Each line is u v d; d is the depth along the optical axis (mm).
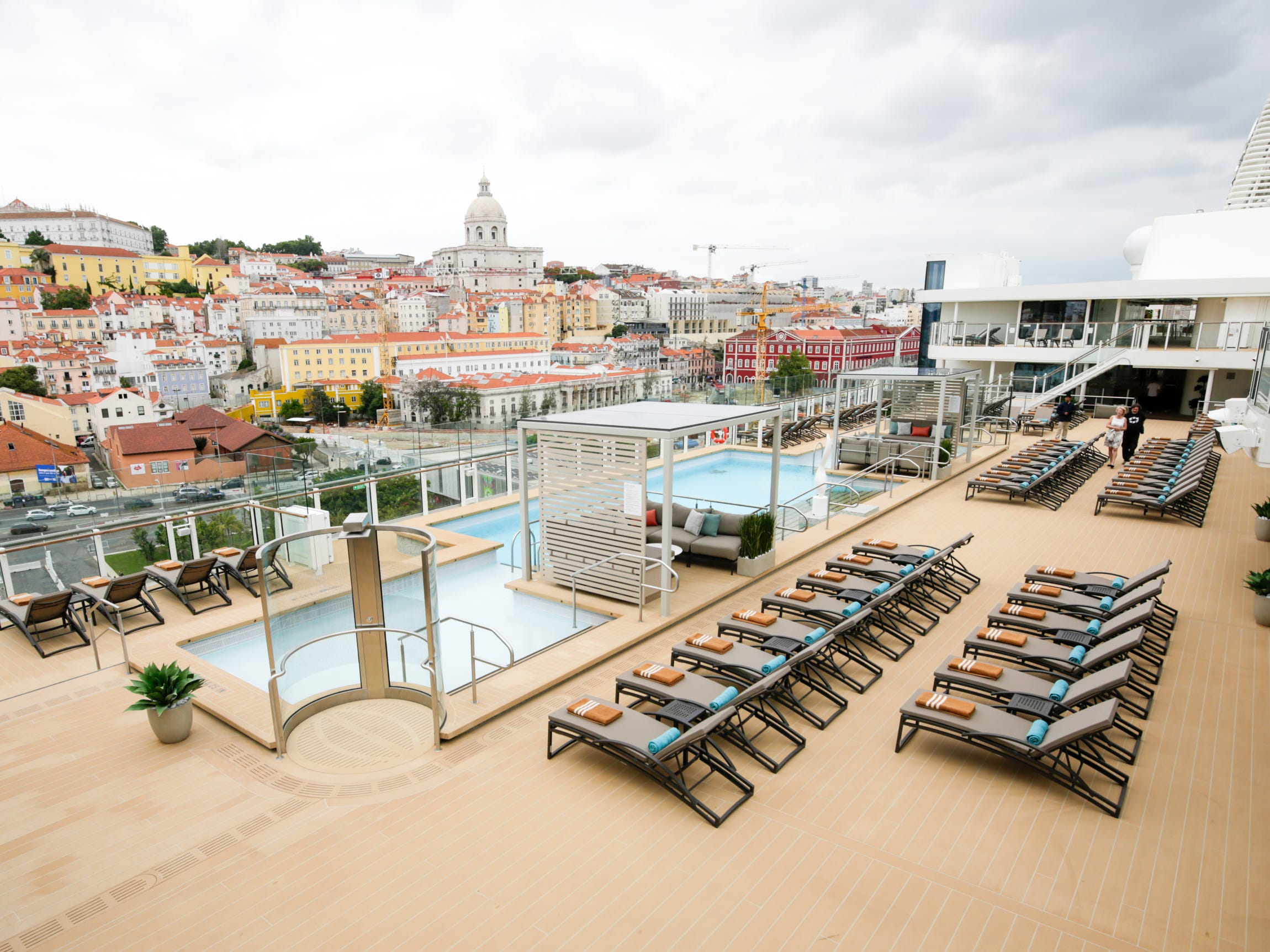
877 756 5535
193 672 6754
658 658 7328
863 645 7613
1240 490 14547
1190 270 28297
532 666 6938
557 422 8703
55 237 151500
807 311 192250
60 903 4066
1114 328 25203
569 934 3799
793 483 16000
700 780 5234
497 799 5020
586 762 5488
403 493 12734
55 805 4973
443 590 9383
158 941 3789
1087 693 5230
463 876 4246
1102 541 11188
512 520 13133
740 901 4035
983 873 4250
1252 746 5578
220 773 5375
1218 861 4320
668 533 7980
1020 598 7691
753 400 22281
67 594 7746
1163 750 5527
